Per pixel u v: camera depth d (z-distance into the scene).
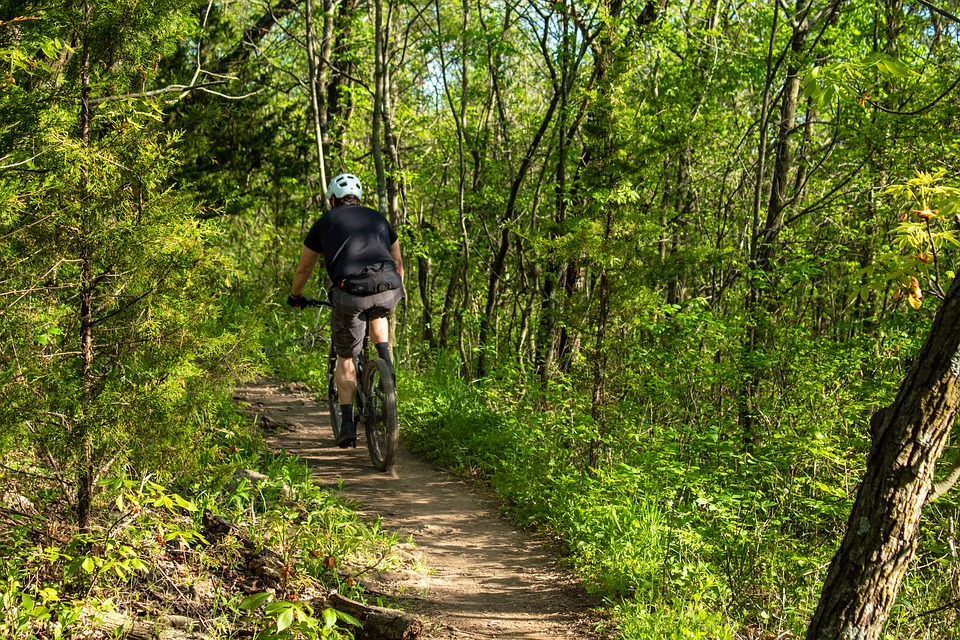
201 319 4.04
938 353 2.76
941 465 6.46
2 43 4.93
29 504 4.16
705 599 4.62
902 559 2.83
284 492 5.38
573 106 11.70
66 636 3.41
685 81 12.64
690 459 6.89
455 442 7.35
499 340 15.35
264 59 13.99
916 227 3.61
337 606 3.98
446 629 4.11
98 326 3.94
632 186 7.54
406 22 17.27
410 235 15.87
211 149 12.12
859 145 11.11
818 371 8.13
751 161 15.20
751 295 10.59
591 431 6.72
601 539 5.16
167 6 4.10
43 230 3.70
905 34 12.62
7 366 3.70
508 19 13.02
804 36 11.94
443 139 15.97
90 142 4.04
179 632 3.62
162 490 3.80
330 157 14.84
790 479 6.42
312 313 12.91
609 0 10.73
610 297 7.23
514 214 15.03
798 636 4.54
